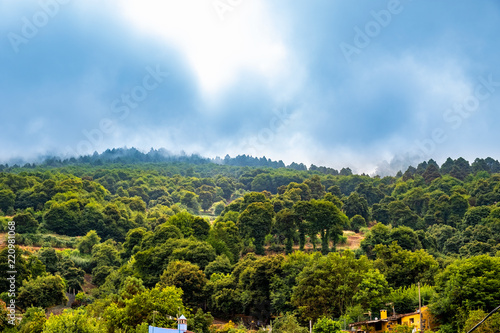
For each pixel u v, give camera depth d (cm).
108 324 10231
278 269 13550
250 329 12825
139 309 10425
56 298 15012
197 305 14150
